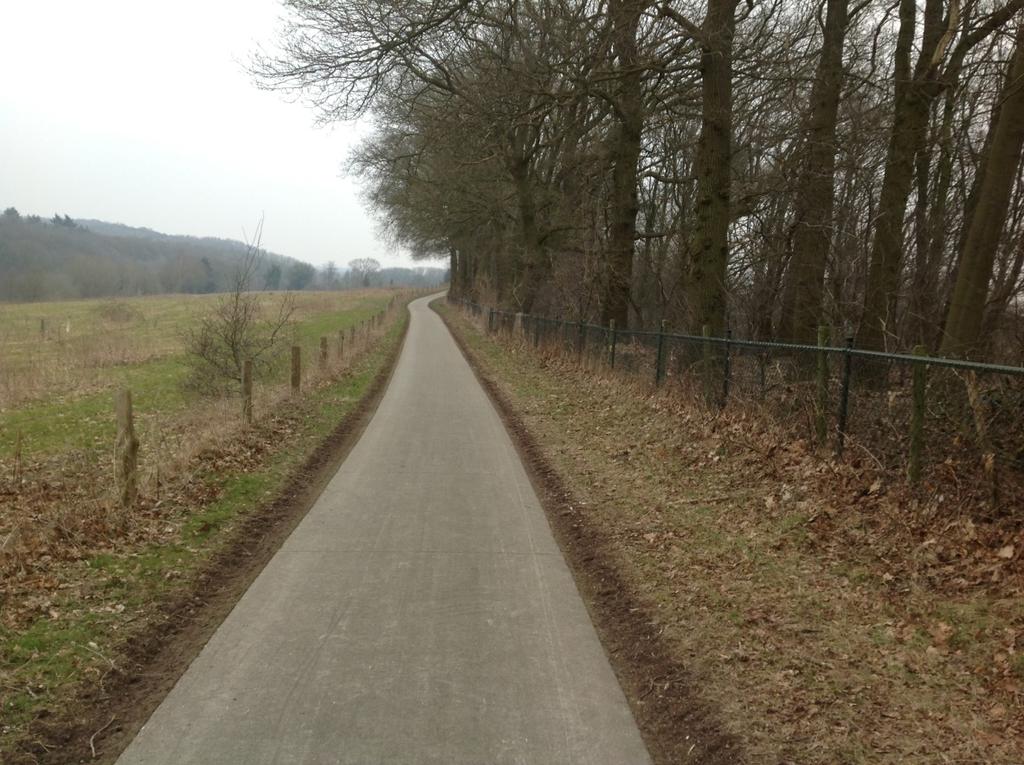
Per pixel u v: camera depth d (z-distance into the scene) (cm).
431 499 792
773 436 827
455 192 2764
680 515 712
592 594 549
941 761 340
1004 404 552
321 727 372
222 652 452
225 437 980
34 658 434
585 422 1188
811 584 536
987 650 420
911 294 1463
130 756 349
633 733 373
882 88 1487
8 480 922
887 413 661
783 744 359
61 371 2000
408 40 1398
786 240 1642
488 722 379
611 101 1655
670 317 2212
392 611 512
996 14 1027
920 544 550
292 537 669
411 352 2558
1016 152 888
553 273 2444
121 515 674
